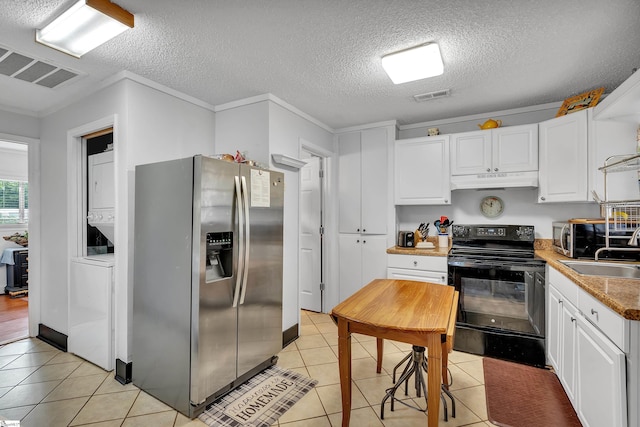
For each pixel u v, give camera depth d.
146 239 2.14
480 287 2.73
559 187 2.62
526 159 2.86
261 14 1.66
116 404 2.01
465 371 2.43
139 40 1.90
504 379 2.31
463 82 2.51
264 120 2.75
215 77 2.42
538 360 2.51
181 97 2.70
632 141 2.28
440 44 1.95
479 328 2.71
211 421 1.84
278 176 2.52
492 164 3.01
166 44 1.95
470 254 2.89
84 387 2.20
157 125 2.50
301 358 2.66
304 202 4.03
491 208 3.31
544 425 1.81
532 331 2.54
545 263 2.51
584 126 2.43
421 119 3.49
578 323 1.76
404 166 3.43
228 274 2.11
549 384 2.24
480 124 3.29
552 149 2.68
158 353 2.05
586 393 1.62
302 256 4.05
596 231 2.33
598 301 1.50
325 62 2.19
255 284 2.28
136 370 2.21
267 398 2.07
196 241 1.86
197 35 1.86
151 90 2.46
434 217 3.60
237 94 2.76
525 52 2.04
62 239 2.89
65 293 2.86
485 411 1.94
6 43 1.93
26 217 5.39
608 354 1.37
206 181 1.88
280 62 2.19
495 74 2.36
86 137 2.74
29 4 1.56
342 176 3.81
